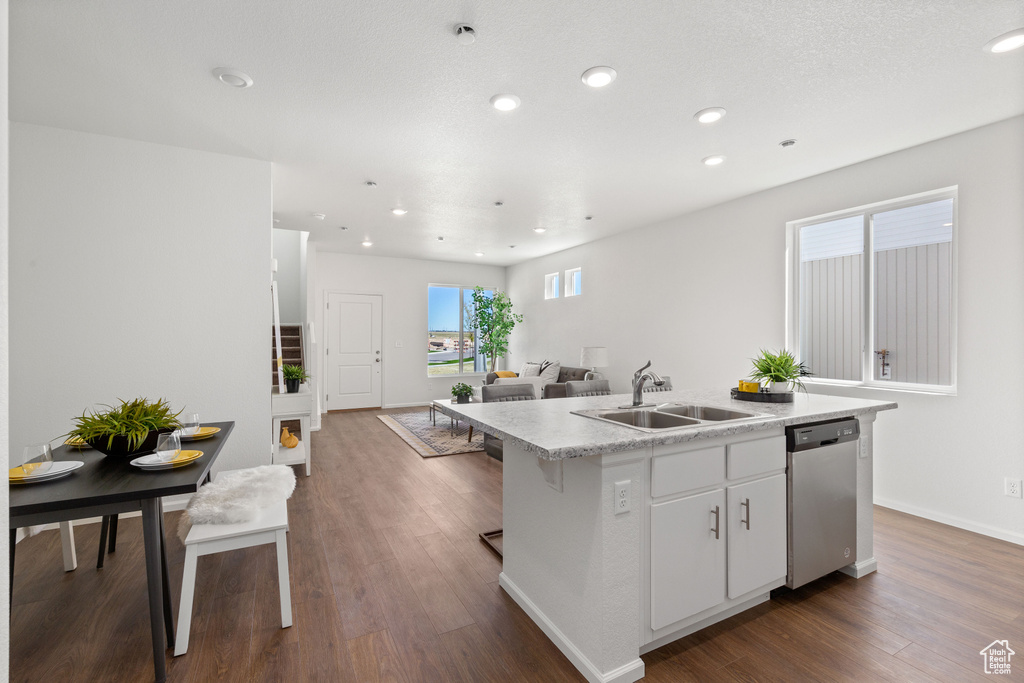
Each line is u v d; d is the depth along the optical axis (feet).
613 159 11.18
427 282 26.89
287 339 22.68
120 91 8.16
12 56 7.11
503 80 7.82
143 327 10.32
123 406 6.72
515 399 11.34
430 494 11.94
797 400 9.02
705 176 12.32
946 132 9.63
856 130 9.59
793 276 13.01
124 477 5.58
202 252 10.77
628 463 5.58
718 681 5.48
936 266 10.37
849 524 7.75
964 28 6.47
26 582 7.62
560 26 6.47
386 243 21.76
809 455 7.25
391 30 6.56
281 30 6.56
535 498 6.66
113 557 8.55
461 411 7.80
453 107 8.72
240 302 11.08
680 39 6.74
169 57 7.18
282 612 6.40
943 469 9.93
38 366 9.62
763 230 13.53
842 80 7.77
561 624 6.06
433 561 8.38
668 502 5.96
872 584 7.58
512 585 7.20
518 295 27.48
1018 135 8.92
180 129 9.68
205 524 6.24
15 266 9.45
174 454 5.96
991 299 9.23
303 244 22.97
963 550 8.70
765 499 6.84
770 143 10.24
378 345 25.80
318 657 5.85
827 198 11.96
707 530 6.28
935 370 10.39
